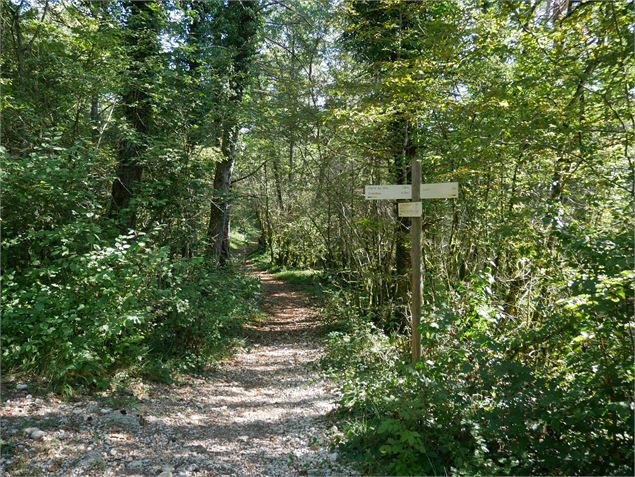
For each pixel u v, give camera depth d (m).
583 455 3.64
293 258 24.72
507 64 7.31
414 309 5.64
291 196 16.66
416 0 8.38
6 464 3.75
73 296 5.89
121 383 6.13
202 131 9.84
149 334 7.25
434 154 8.04
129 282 6.15
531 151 6.08
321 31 11.96
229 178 13.02
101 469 3.95
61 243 6.29
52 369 5.36
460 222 7.92
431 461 4.00
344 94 7.70
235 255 20.92
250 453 4.65
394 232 9.83
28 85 7.72
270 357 9.70
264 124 10.23
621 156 5.75
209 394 6.83
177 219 9.28
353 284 13.09
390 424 4.03
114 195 8.86
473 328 4.93
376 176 10.46
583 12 5.48
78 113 8.38
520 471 3.77
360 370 7.38
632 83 5.23
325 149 10.16
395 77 7.02
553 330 4.38
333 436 4.98
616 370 3.68
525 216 5.71
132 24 9.24
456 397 4.20
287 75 9.66
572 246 4.12
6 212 5.98
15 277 6.00
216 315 8.77
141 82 8.80
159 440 4.78
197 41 11.66
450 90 7.30
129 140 8.56
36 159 6.03
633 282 3.65
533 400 3.90
